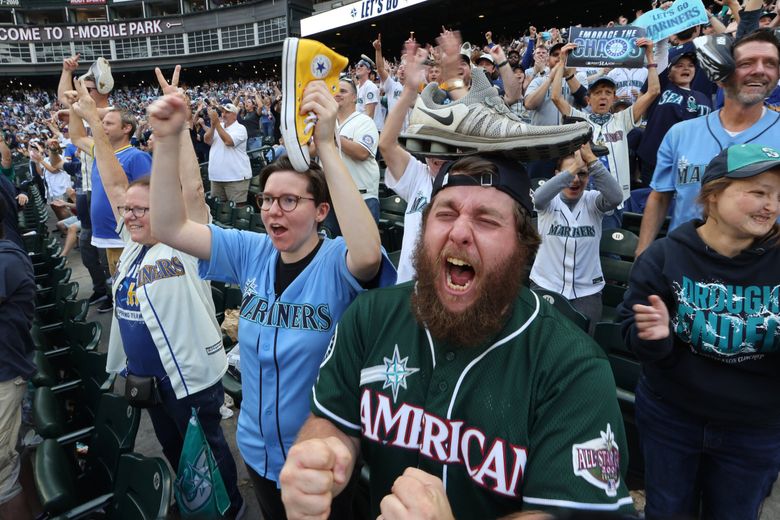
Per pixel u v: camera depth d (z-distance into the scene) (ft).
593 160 8.71
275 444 5.08
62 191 29.76
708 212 4.60
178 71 4.58
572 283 9.51
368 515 5.84
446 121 3.06
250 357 5.18
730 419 4.74
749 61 7.05
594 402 2.72
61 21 168.35
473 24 89.92
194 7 159.02
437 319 2.94
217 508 5.73
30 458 8.66
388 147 8.43
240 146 23.75
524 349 2.90
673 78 13.33
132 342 6.96
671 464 5.23
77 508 5.92
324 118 3.93
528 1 77.87
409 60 7.72
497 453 2.77
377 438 3.19
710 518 5.31
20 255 7.42
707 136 7.81
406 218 8.63
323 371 3.55
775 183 4.08
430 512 2.18
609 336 7.45
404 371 3.16
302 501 2.52
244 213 21.17
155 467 5.43
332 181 4.26
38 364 9.31
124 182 8.61
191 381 6.86
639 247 8.86
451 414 2.91
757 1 11.73
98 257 17.79
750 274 4.40
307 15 124.67
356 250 4.40
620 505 2.56
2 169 28.09
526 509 2.61
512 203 2.98
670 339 4.62
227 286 11.99
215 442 7.30
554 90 13.28
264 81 125.18
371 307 3.51
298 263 5.15
